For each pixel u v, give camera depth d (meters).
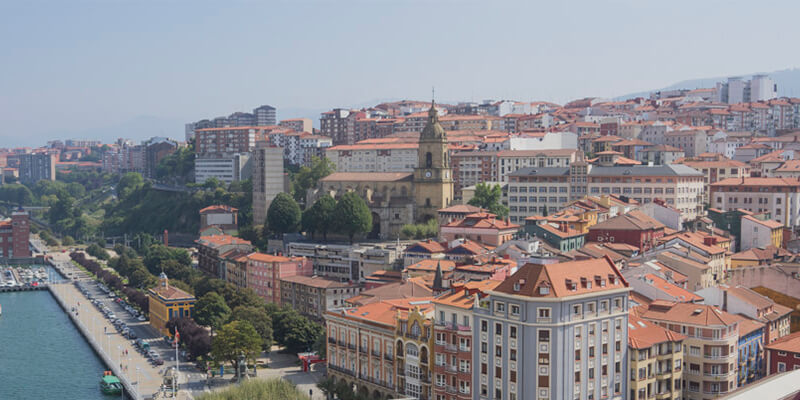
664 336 193.25
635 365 187.25
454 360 193.88
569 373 178.25
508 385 182.12
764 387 109.19
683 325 197.00
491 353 185.88
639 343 187.38
